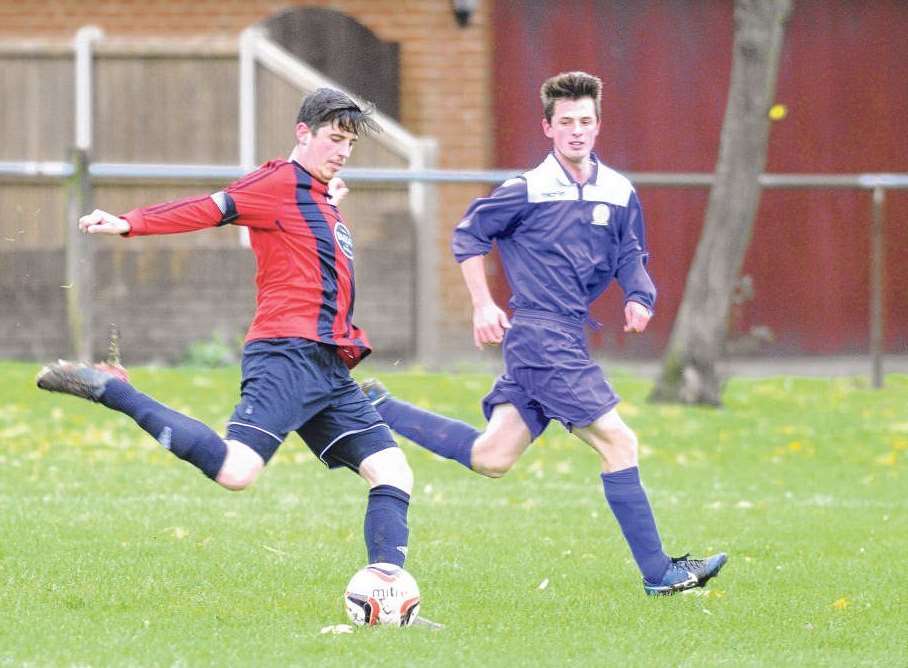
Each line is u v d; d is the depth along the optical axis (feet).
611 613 70.90
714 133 201.87
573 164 75.20
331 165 67.46
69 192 158.81
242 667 58.65
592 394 73.77
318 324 66.33
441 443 76.54
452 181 158.81
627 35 200.23
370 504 67.46
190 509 97.04
